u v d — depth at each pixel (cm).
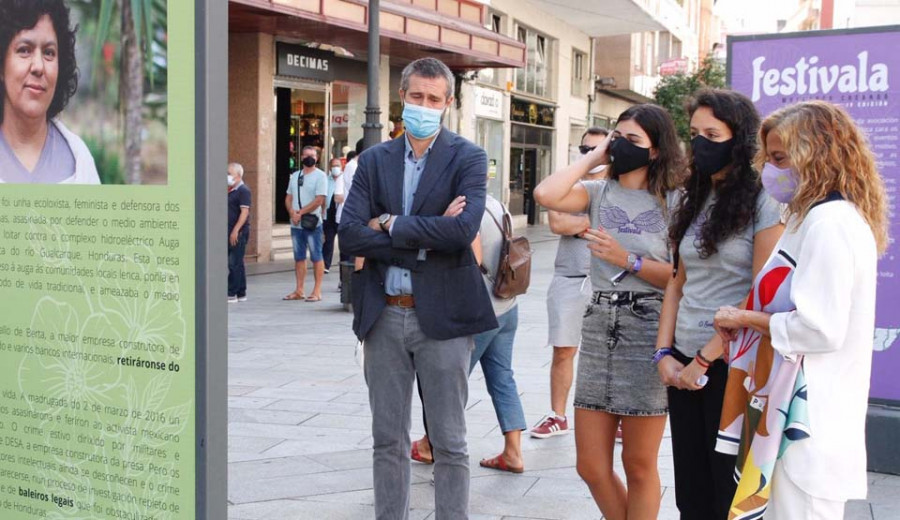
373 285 387
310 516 462
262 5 1448
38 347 282
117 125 262
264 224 1800
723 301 330
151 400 263
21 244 283
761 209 321
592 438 378
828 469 268
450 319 376
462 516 388
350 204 390
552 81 3322
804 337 265
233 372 809
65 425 279
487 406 695
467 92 2556
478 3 2342
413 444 565
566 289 588
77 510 280
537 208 3262
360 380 780
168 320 258
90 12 265
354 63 2078
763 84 555
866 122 532
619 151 369
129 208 262
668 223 367
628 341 369
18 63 278
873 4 2236
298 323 1085
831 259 263
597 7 3022
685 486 350
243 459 556
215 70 251
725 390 304
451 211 371
